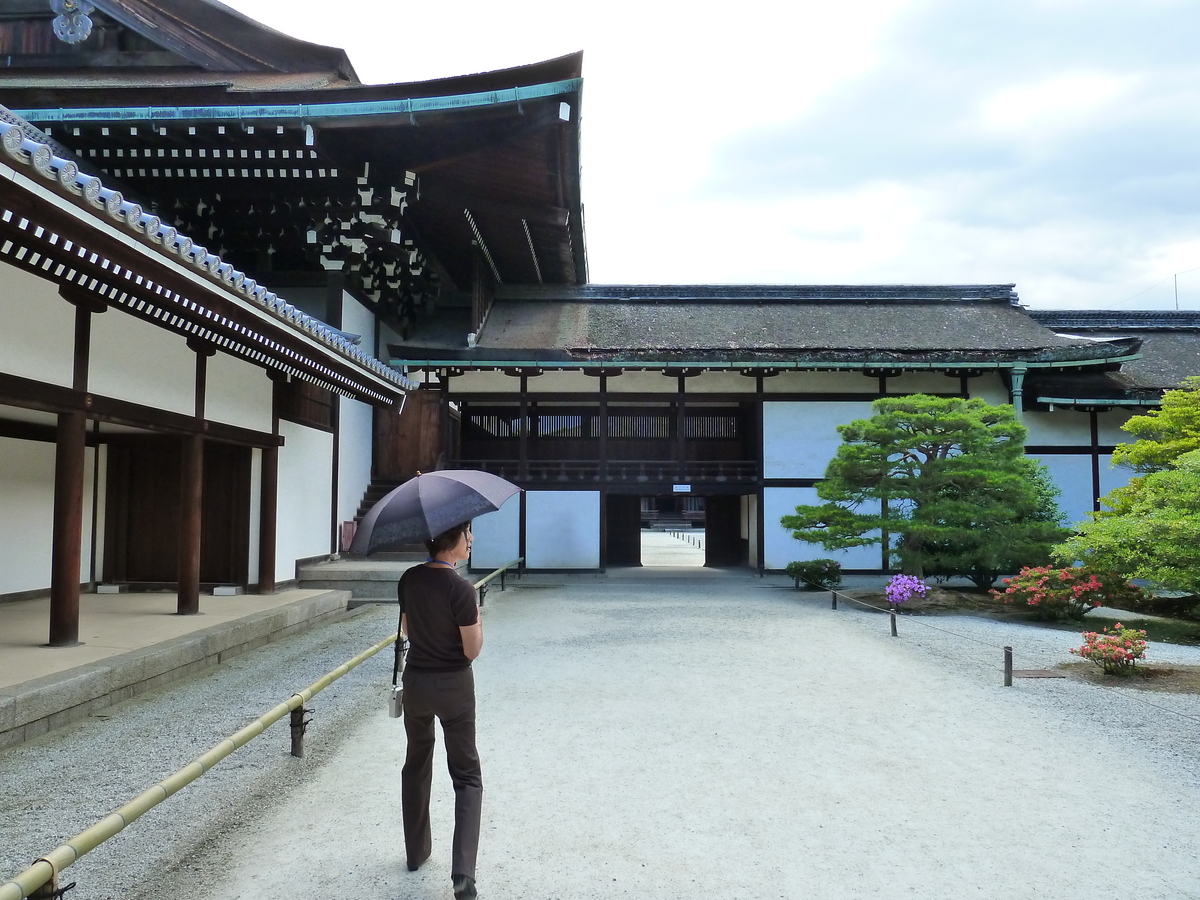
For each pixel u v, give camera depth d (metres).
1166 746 5.86
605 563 20.33
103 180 15.84
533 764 5.43
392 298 20.86
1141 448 14.14
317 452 15.79
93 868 3.85
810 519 15.41
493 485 4.01
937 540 15.24
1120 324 25.59
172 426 9.59
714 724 6.42
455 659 3.62
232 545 13.16
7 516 11.17
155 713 6.85
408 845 3.81
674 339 21.34
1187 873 3.81
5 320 6.67
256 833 4.28
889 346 20.67
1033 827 4.36
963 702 7.16
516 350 19.69
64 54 17.75
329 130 14.80
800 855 4.01
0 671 6.81
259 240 17.44
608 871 3.83
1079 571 12.58
